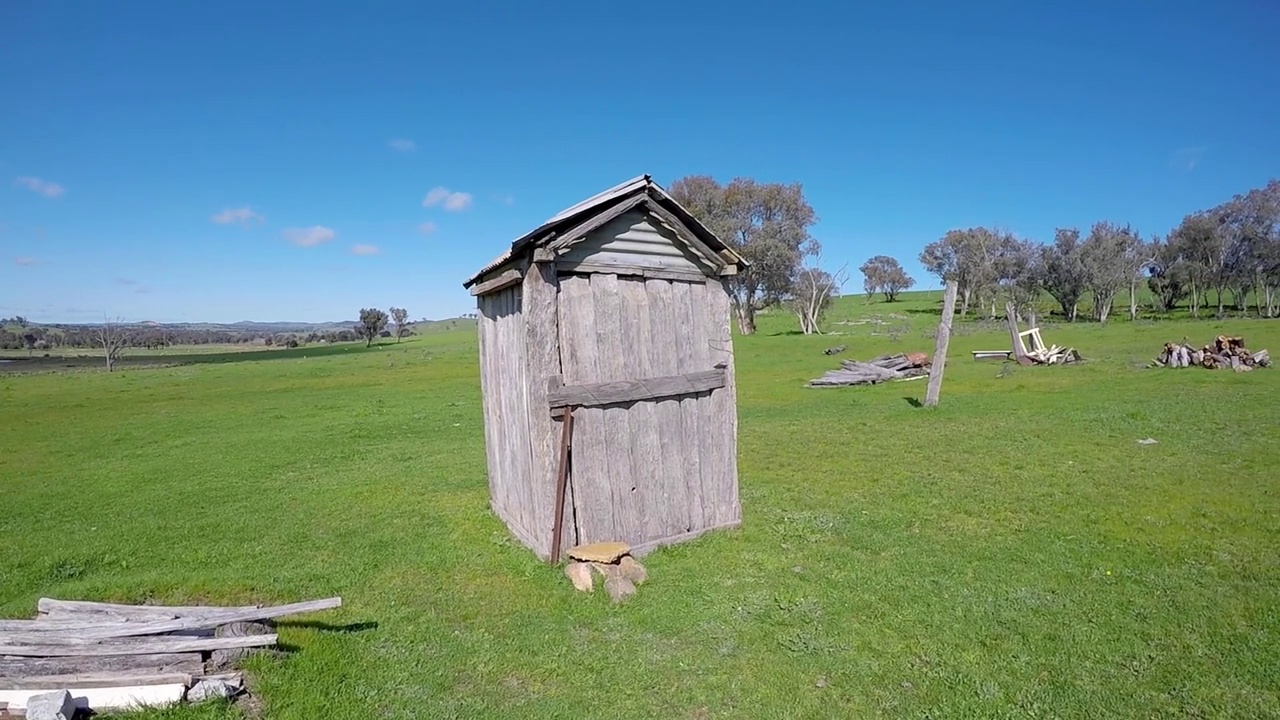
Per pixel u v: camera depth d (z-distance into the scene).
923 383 23.39
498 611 6.62
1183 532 7.97
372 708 4.98
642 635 6.07
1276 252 57.53
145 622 5.49
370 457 15.02
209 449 16.59
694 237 8.27
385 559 8.17
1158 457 11.47
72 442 18.34
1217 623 5.79
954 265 81.00
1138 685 4.96
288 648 5.77
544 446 7.39
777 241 55.97
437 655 5.78
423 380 34.09
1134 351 30.17
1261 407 15.36
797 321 69.44
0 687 4.64
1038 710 4.74
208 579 7.44
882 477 11.29
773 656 5.63
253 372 42.94
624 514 7.91
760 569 7.46
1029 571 7.09
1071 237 65.56
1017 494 9.88
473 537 8.90
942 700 4.91
